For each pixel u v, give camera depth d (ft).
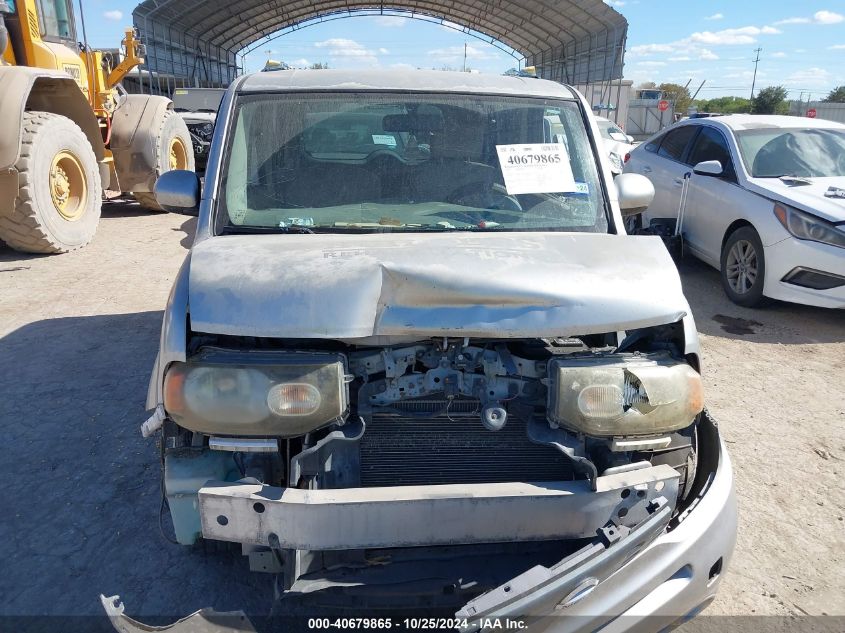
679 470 8.59
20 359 17.26
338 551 7.82
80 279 24.57
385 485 8.29
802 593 9.81
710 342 19.49
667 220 26.30
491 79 11.75
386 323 7.48
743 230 22.11
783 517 11.48
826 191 21.21
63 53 30.73
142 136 34.96
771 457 13.32
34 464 12.59
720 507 7.98
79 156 28.37
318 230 9.64
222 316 7.41
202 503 7.20
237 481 7.34
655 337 8.48
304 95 10.81
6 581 9.73
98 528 10.85
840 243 19.61
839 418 14.96
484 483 8.22
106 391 15.47
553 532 7.41
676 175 26.53
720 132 24.97
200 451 7.77
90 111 30.91
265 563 7.89
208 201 9.82
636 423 7.60
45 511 11.26
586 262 8.19
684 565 7.59
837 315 21.88
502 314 7.54
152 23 91.76
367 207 10.13
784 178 22.40
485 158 10.69
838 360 18.25
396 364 7.90
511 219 10.20
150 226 34.60
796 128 24.70
